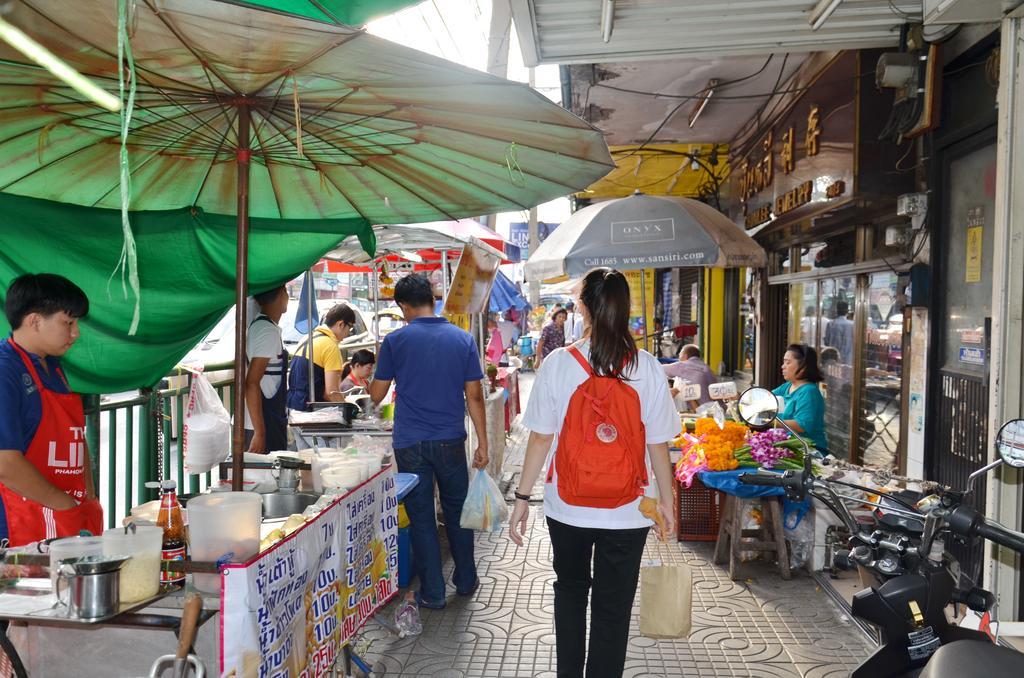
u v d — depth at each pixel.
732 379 12.61
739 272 12.92
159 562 2.01
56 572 1.92
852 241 7.01
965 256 4.59
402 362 4.54
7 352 2.59
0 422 2.48
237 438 2.68
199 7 1.62
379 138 2.73
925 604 2.17
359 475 2.86
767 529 5.27
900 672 2.22
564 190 3.26
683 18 4.58
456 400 4.55
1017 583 3.81
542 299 34.00
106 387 3.69
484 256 6.41
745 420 2.83
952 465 4.70
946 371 4.77
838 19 4.60
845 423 7.12
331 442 4.98
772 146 8.06
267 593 2.04
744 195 10.08
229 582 1.91
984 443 4.32
